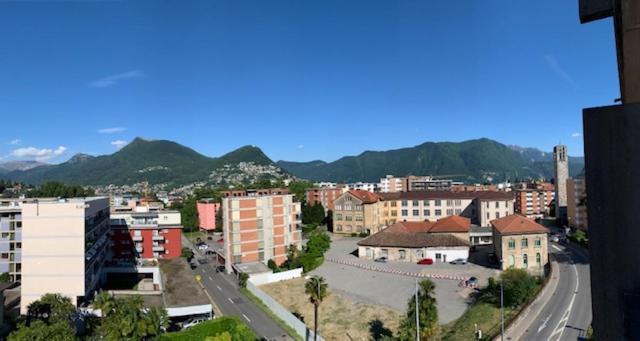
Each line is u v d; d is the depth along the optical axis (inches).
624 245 201.0
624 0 209.9
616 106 204.5
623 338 200.8
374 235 3937.0
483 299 2404.0
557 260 3299.7
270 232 3730.3
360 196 5280.5
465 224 4082.2
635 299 195.8
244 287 3065.9
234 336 2036.2
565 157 5561.0
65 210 2551.7
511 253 3176.7
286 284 3090.6
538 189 7017.7
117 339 1830.7
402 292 2736.2
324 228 5767.7
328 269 3462.1
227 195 3816.4
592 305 216.1
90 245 2783.0
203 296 2706.7
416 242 3700.8
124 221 4050.2
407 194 5708.7
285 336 2158.0
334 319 2333.9
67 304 2222.0
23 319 2177.7
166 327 2098.9
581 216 4650.6
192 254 4293.8
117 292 2910.9
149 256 4065.0
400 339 1705.2
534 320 2022.6
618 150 203.0
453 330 2054.6
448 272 3186.5
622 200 201.3
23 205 2532.0
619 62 221.1
